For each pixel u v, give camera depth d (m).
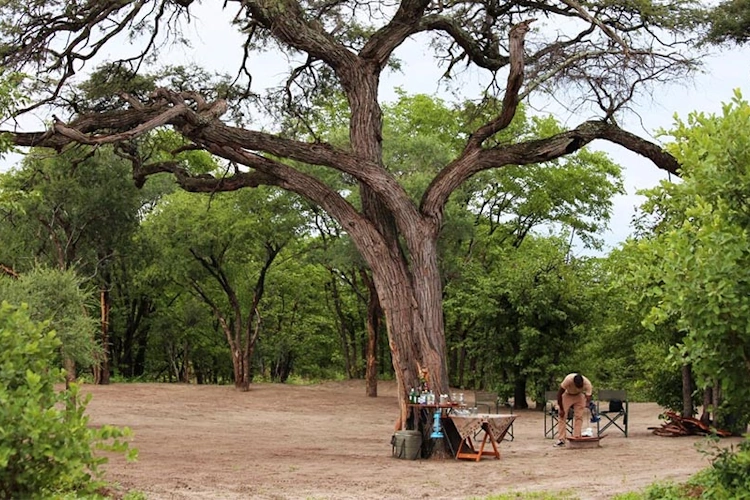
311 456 15.95
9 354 5.63
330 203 17.92
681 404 23.22
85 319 20.92
